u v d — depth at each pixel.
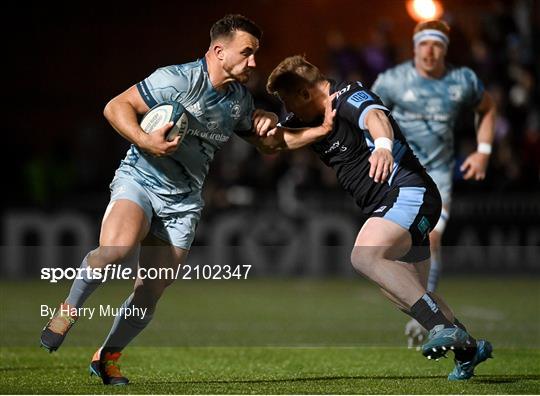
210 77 20.66
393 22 73.38
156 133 19.64
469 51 62.47
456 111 31.06
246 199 58.09
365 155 21.42
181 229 21.27
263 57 73.38
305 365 25.94
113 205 20.53
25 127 74.31
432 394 20.17
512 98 62.91
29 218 57.69
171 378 23.06
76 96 75.31
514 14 70.81
